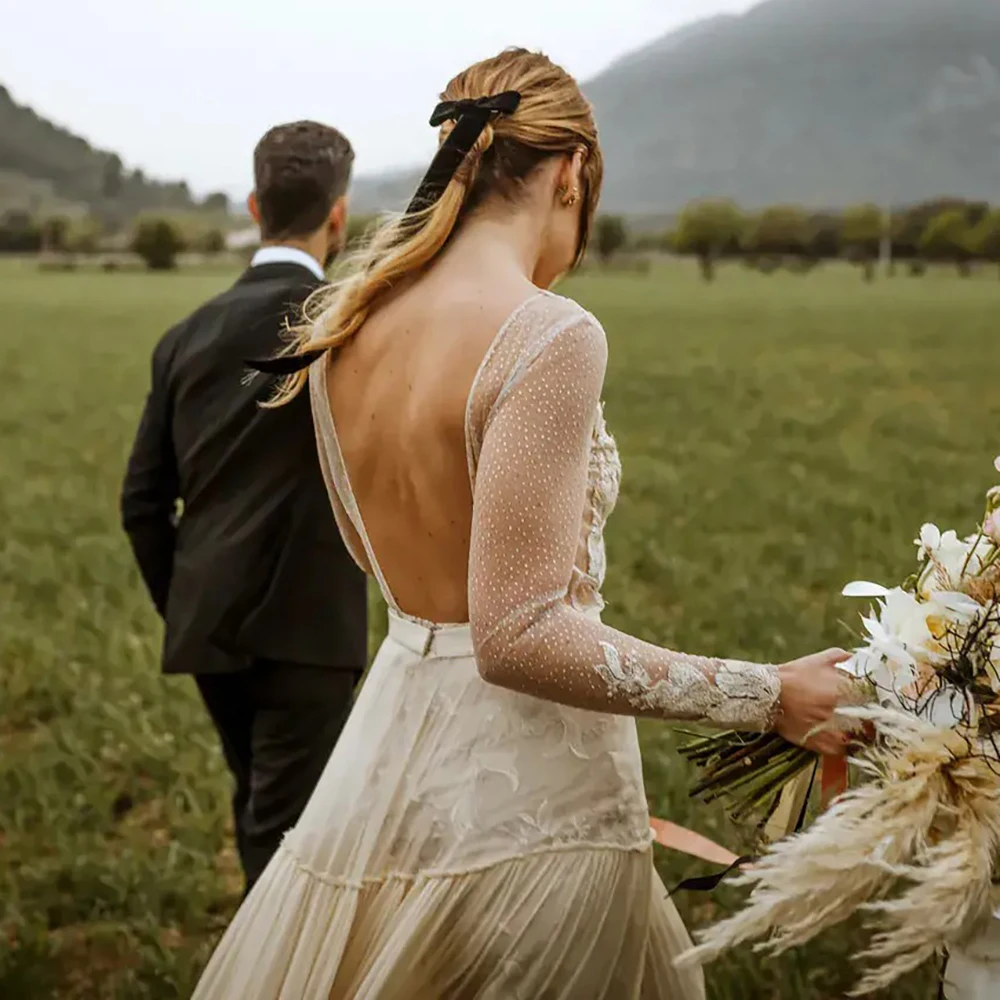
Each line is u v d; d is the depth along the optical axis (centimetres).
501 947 151
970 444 1043
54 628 516
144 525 262
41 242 8912
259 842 258
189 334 252
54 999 262
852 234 8344
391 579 158
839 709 139
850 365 1825
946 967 155
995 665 140
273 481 247
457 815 152
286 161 249
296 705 253
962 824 138
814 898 138
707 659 143
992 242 7556
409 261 150
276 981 161
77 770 365
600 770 155
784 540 665
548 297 143
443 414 145
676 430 1133
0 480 895
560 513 137
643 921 159
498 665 137
